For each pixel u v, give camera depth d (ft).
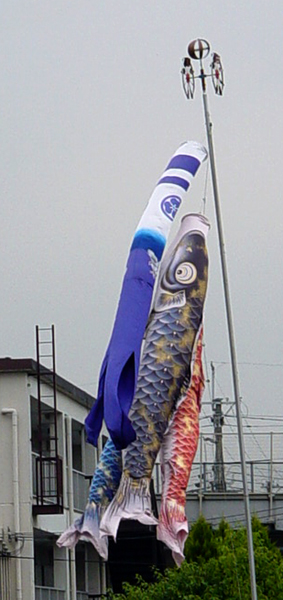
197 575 98.89
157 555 122.93
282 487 153.89
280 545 143.64
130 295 83.10
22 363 121.49
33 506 121.08
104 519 84.12
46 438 129.18
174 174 88.33
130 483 84.33
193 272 87.10
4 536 119.96
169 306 86.53
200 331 87.04
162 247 85.30
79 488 136.56
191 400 86.12
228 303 86.48
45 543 130.31
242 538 103.76
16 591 119.03
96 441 84.07
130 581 124.36
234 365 86.22
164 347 85.92
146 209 86.63
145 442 84.74
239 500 153.48
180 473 85.25
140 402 85.05
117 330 82.28
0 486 120.98
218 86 88.63
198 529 114.01
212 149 88.28
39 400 121.60
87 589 143.54
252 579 84.53
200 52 88.48
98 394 82.94
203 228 88.33
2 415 121.60
